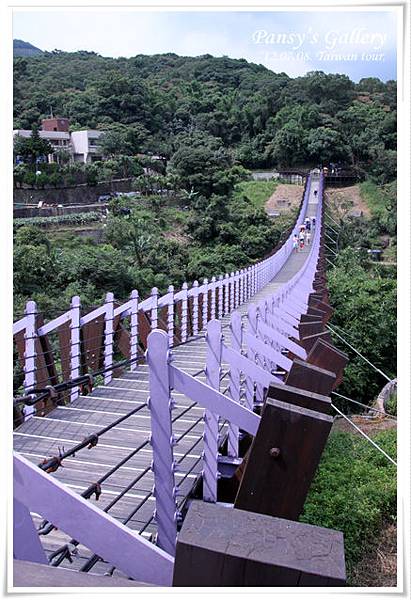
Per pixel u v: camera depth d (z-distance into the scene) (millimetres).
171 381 3434
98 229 30781
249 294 18844
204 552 1359
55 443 5027
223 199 42938
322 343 4133
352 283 18844
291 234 33312
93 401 6516
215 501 4391
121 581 1615
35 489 2006
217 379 4477
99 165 43344
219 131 63281
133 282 22500
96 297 19484
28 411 5672
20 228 25828
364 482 7945
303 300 10367
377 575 6230
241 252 36594
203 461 4441
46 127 48750
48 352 6215
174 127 57688
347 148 59625
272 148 63344
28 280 18969
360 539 6785
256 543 1386
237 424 3400
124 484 4219
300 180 58688
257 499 2246
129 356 8203
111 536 1988
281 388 2453
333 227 40188
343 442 9672
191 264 31062
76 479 4277
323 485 7590
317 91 66000
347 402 15586
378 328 17125
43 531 2467
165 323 9734
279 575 1338
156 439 3404
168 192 43312
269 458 2225
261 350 5293
